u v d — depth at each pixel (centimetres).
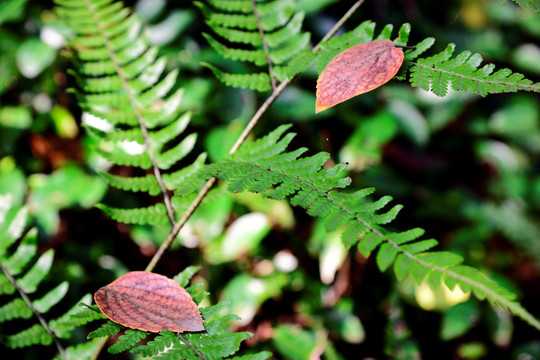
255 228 137
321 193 69
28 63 134
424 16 175
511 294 65
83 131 147
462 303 136
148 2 142
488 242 160
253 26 81
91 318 71
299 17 81
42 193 130
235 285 135
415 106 162
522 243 141
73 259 132
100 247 139
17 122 141
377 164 156
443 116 162
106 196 140
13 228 80
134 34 83
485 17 178
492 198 167
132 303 70
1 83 137
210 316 70
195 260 140
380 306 139
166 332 69
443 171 169
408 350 120
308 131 147
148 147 79
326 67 73
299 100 140
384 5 168
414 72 72
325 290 143
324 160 71
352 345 134
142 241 139
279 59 80
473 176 175
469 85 71
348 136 155
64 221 137
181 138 140
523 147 175
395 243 67
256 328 136
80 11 84
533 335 145
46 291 121
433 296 136
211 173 71
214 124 141
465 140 175
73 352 78
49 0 144
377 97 160
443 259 66
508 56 175
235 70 141
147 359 111
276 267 144
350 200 69
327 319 136
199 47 145
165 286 70
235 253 135
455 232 150
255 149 74
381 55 73
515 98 177
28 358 109
